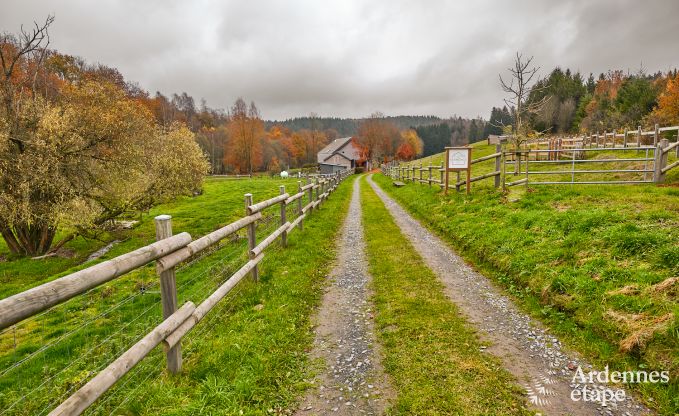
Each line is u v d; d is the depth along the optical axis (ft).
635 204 28.89
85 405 8.21
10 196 46.93
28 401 14.60
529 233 26.32
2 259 56.18
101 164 57.52
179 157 76.84
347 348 16.15
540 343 15.67
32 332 25.04
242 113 249.34
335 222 46.03
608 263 18.70
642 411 11.47
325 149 310.65
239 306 19.79
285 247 31.45
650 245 19.04
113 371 9.34
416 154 343.87
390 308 19.89
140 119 65.21
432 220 41.98
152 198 70.23
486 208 37.14
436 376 13.67
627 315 14.93
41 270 49.83
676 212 24.68
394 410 12.05
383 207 60.29
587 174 57.82
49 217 49.34
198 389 12.61
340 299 21.85
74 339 22.56
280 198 29.22
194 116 354.54
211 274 27.35
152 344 11.21
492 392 12.62
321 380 13.84
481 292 21.68
